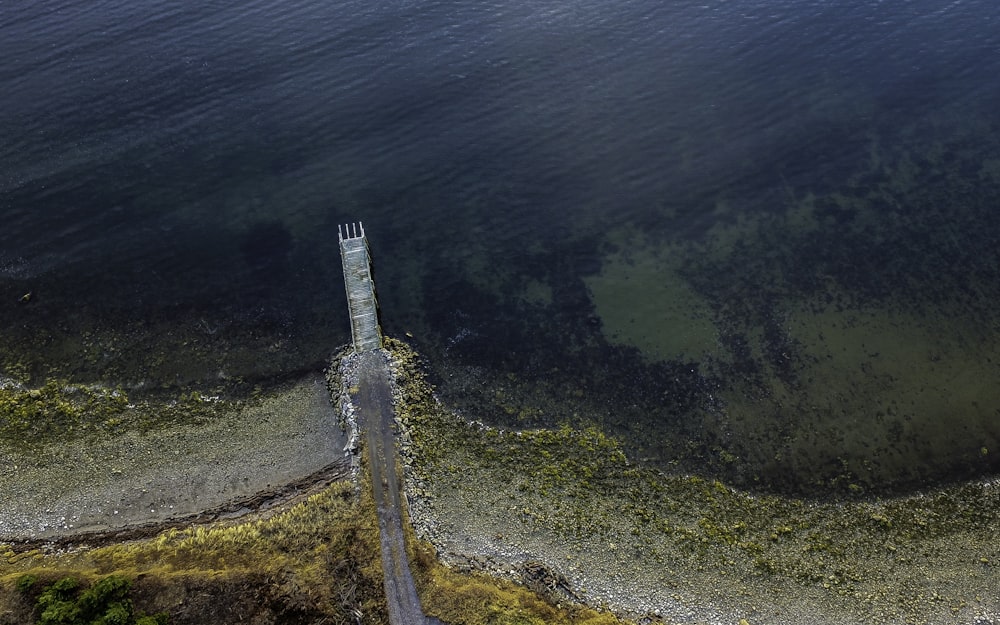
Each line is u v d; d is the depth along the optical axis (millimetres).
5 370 47750
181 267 54750
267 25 77875
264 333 50469
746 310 52375
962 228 57188
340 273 54344
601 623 34812
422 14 79688
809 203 59562
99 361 48562
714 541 39656
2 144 63750
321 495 39531
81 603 32062
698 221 58469
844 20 78688
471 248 56500
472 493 41156
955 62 72500
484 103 68500
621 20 79250
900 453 44125
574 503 41219
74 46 74688
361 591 34719
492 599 34844
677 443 44906
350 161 62938
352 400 44844
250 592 34000
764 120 66750
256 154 63500
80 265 54719
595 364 49219
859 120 66688
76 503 39969
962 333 50375
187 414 45375
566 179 61594
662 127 66188
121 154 63312
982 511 41125
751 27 77875
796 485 42781
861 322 51312
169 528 38469
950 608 36719
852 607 36844
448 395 47031
